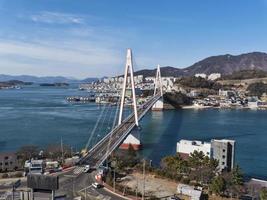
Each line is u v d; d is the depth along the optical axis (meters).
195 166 91.31
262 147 145.62
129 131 135.00
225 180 78.12
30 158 100.38
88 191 73.44
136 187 76.75
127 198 70.50
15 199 61.28
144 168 88.69
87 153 105.00
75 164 92.75
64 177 82.38
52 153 107.56
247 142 155.88
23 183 76.56
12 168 94.50
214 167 91.19
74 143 144.62
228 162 102.19
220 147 102.44
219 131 184.75
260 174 108.31
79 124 193.38
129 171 89.94
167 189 77.19
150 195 73.00
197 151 101.69
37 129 177.50
